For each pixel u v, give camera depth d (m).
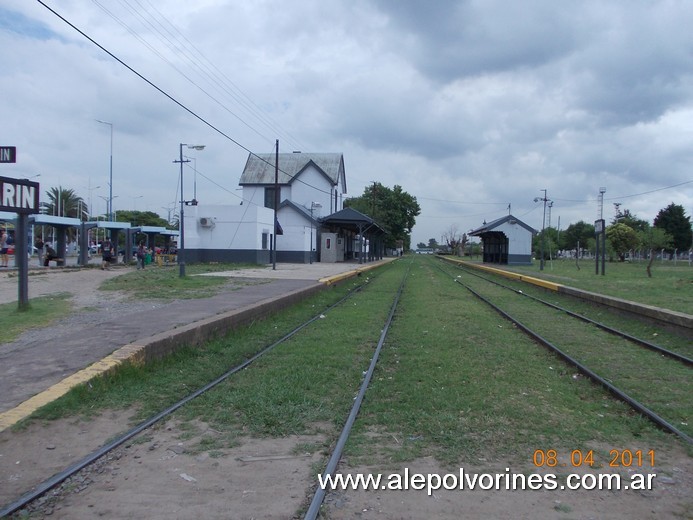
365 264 48.03
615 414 6.50
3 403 6.09
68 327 10.70
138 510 4.05
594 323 14.09
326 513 4.02
